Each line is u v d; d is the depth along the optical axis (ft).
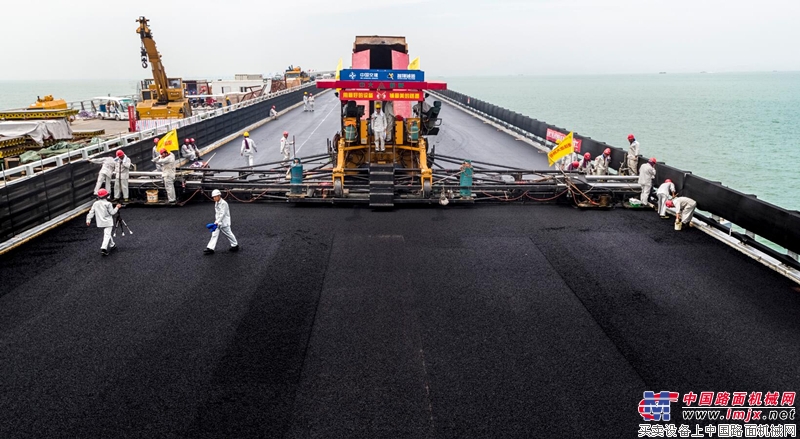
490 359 26.20
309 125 132.16
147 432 20.80
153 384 23.95
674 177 54.03
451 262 39.24
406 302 32.53
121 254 40.63
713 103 488.44
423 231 46.73
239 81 235.20
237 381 24.17
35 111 80.18
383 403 22.67
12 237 43.32
